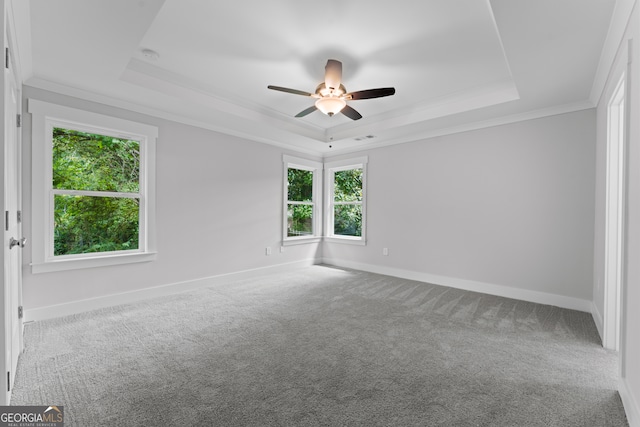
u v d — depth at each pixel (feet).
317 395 5.53
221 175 13.73
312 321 9.17
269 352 7.17
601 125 9.01
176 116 12.01
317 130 15.97
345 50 8.36
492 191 12.36
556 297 10.83
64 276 9.52
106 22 6.38
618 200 7.82
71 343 7.57
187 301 11.06
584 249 10.25
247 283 13.88
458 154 13.37
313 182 19.15
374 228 16.62
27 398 5.36
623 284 5.56
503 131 12.07
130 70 9.22
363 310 10.21
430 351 7.30
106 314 9.64
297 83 10.50
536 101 10.25
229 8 6.71
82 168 10.20
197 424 4.76
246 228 14.83
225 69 9.50
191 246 12.67
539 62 7.68
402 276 15.35
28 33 6.68
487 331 8.52
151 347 7.38
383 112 13.35
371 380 6.03
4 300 4.25
